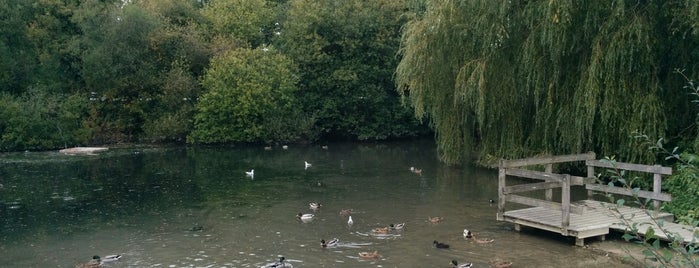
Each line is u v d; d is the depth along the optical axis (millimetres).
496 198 26766
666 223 18125
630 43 23266
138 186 31109
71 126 49781
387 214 23922
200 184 31703
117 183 32031
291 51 54625
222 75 50125
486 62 28047
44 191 29609
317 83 54656
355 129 57062
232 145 52219
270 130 51938
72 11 53125
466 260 17516
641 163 24250
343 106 55719
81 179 33375
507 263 16750
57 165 39125
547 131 27734
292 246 19438
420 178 32938
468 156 35094
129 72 51906
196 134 50812
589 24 24359
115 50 50938
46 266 17578
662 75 25766
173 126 50500
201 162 40969
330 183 31766
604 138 25766
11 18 49312
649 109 23844
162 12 56438
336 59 55000
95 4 52312
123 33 50938
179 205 26203
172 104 51469
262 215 24141
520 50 27234
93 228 22156
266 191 29531
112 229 21984
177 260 18000
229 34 57812
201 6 68938
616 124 25156
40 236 21031
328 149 49875
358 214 24031
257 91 49875
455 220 22594
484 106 28484
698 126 22719
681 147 24562
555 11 24000
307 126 53406
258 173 35656
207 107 50125
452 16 28109
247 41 58219
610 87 24188
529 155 29016
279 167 38281
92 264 17438
